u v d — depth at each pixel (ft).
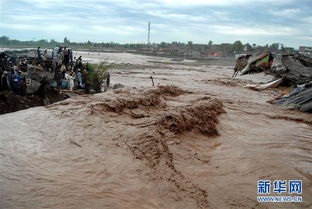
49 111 38.29
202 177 22.85
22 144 26.61
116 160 24.20
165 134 30.94
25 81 44.62
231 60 343.67
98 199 18.03
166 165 24.29
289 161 27.37
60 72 56.65
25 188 18.72
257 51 323.16
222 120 43.11
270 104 61.98
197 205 18.51
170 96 56.03
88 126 32.55
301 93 60.39
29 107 42.93
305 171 25.11
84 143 27.71
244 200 19.57
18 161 22.90
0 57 51.34
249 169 24.93
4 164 22.11
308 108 53.78
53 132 30.32
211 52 421.59
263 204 19.17
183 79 112.16
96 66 66.49
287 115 50.80
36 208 16.52
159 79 108.37
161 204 18.25
